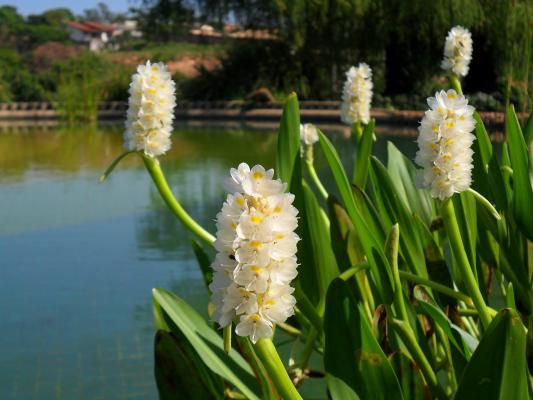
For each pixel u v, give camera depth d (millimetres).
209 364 1855
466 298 1963
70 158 15781
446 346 2305
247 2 30906
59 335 4465
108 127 26938
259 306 1205
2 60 39844
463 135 1731
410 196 2752
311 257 2375
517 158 2104
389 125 20875
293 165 2332
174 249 6664
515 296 2279
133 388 3650
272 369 1392
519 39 10312
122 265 6121
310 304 2137
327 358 1726
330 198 2496
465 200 2254
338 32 26172
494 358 1501
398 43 24156
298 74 29703
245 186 1176
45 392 3604
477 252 2494
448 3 21141
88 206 9242
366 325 1688
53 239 7297
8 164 14672
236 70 31734
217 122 27062
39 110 33406
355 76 3219
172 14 32531
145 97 2258
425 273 2230
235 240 1159
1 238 7379
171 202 2316
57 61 38031
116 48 65625
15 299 5262
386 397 1693
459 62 3053
